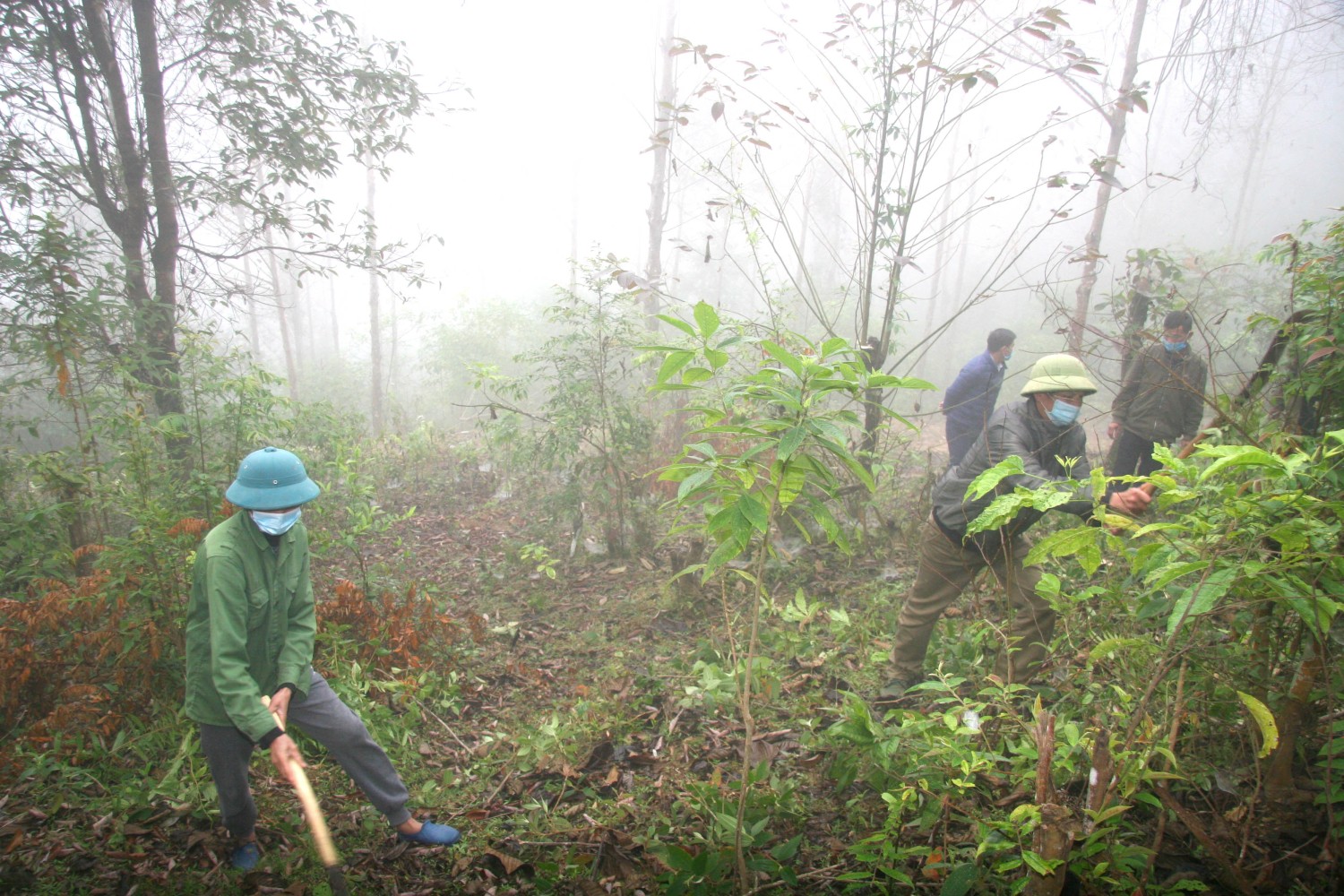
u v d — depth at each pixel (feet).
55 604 12.01
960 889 6.98
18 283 17.03
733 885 8.07
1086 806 7.20
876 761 8.70
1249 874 7.48
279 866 9.20
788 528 18.06
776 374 7.10
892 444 19.71
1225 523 6.26
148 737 11.09
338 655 12.84
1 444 22.24
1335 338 9.62
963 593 14.42
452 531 22.80
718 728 11.67
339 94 24.22
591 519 21.76
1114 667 8.88
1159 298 20.66
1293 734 7.72
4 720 11.52
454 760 11.50
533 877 9.02
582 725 11.72
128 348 18.78
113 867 9.13
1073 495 6.44
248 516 8.50
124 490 13.88
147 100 21.97
